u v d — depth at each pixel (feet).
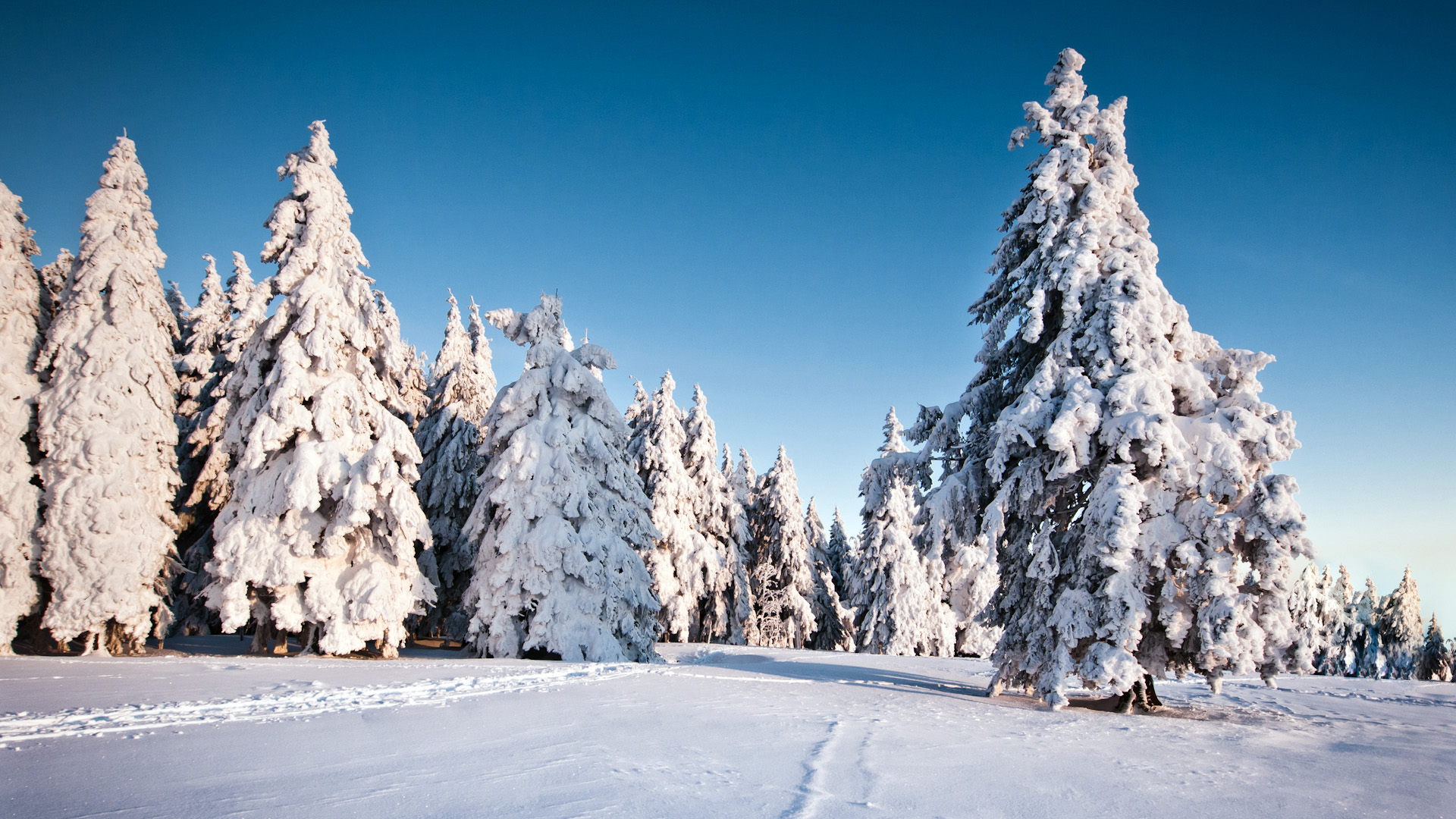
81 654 63.72
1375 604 204.64
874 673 64.39
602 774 21.16
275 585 66.90
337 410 72.18
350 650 67.87
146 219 73.26
